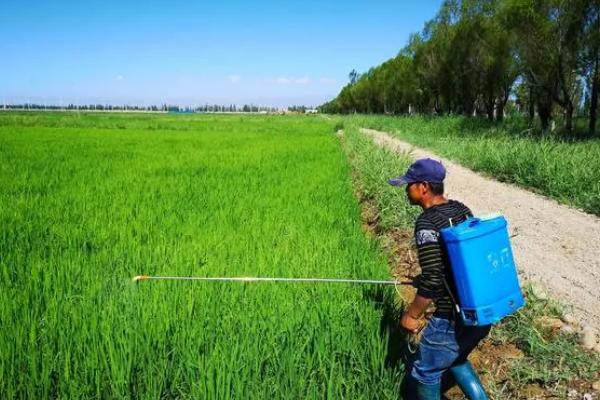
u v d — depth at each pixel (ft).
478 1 109.40
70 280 16.51
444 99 144.05
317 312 13.71
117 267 17.89
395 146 74.95
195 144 77.15
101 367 11.58
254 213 27.12
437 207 10.23
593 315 16.69
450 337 10.18
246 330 12.99
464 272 9.42
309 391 11.24
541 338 14.37
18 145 71.97
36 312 13.76
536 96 85.35
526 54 75.51
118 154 59.88
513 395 12.78
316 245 21.13
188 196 32.14
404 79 181.16
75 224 24.47
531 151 44.50
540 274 20.45
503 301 9.61
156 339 12.54
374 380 11.83
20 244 20.70
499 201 35.63
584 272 20.84
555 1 68.80
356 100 311.88
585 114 98.07
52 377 11.57
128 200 30.37
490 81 107.34
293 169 45.57
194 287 15.51
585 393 12.59
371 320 13.39
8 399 10.80
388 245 24.29
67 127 138.21
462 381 11.07
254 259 18.84
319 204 29.99
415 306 10.05
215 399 10.82
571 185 35.99
